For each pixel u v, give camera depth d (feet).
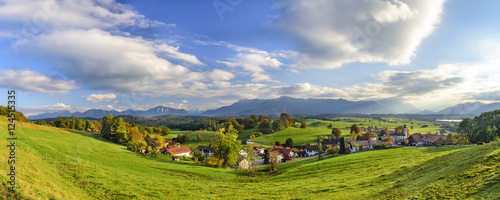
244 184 182.29
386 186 123.75
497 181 81.46
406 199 93.56
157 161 278.46
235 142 322.34
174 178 184.14
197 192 144.25
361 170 191.62
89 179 128.57
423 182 110.83
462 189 86.53
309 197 126.82
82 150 225.56
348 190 131.54
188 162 322.96
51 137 242.17
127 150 321.52
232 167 320.70
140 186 138.51
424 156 206.39
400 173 150.71
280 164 363.76
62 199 89.66
